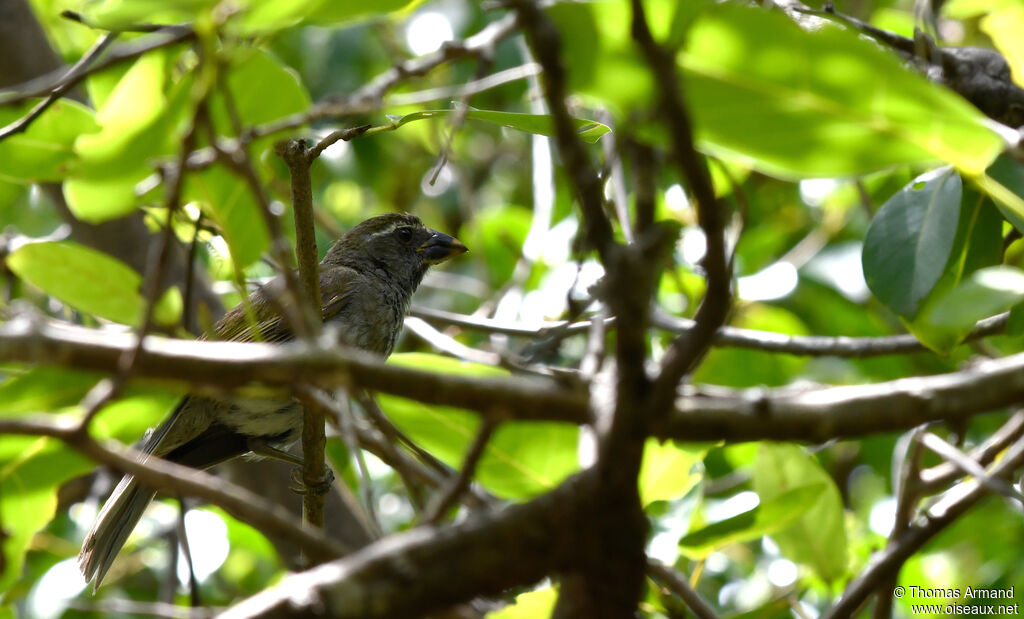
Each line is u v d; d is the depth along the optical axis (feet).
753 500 31.94
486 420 12.82
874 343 32.24
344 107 17.71
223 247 26.30
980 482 23.95
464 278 54.29
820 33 13.71
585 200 11.78
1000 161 22.67
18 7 38.11
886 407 13.00
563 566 12.91
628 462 12.57
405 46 53.78
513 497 24.71
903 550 24.31
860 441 41.55
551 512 12.73
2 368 23.15
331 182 55.26
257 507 11.98
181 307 25.72
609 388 12.96
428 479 24.98
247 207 20.76
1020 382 13.20
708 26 13.74
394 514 43.14
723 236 11.87
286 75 18.51
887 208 23.44
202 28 13.79
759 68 14.20
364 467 23.89
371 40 54.39
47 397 20.48
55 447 20.88
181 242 35.91
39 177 22.90
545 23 11.21
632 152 13.20
